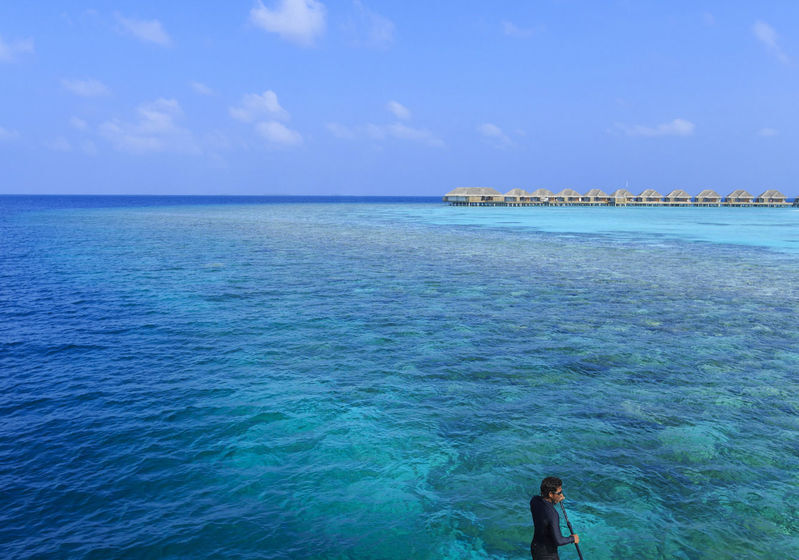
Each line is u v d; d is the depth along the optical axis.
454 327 23.58
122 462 11.89
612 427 13.66
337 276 37.22
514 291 32.09
